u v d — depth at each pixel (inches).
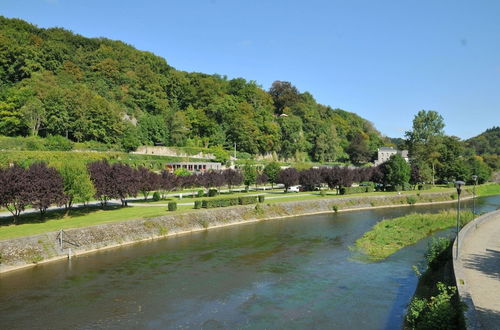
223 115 5457.7
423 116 5142.7
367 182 4281.5
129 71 5310.0
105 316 827.4
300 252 1409.9
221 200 2178.9
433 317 604.1
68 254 1312.7
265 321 799.7
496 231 1421.0
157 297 941.8
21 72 4227.4
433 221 1975.9
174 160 4087.1
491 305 651.5
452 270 901.2
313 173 3415.4
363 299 922.7
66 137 3703.3
